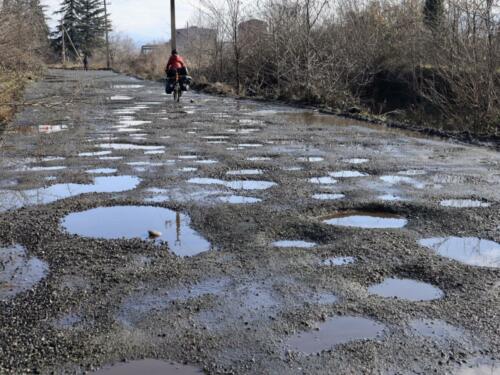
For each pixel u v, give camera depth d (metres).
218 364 2.90
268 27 23.36
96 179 7.22
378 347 3.07
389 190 6.65
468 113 13.35
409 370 2.84
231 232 5.09
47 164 8.22
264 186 6.86
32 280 4.00
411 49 18.81
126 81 32.22
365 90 20.47
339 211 5.86
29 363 2.91
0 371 2.83
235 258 4.44
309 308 3.56
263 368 2.86
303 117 14.96
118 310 3.53
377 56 20.28
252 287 3.89
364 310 3.54
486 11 12.84
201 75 28.09
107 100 19.56
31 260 4.39
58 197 6.30
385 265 4.30
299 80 20.42
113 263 4.32
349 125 13.20
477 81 12.64
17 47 15.77
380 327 3.32
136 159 8.59
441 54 15.47
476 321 3.39
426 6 19.16
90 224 5.31
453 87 14.10
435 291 3.88
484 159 8.77
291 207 5.90
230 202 6.08
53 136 11.00
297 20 21.44
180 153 9.13
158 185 6.86
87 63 54.19
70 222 5.38
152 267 4.25
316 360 2.93
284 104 19.03
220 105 18.42
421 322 3.38
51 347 3.07
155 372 2.83
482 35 13.16
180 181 7.09
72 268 4.22
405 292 3.85
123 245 4.72
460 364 2.90
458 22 14.12
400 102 19.05
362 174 7.60
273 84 23.23
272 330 3.27
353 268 4.25
